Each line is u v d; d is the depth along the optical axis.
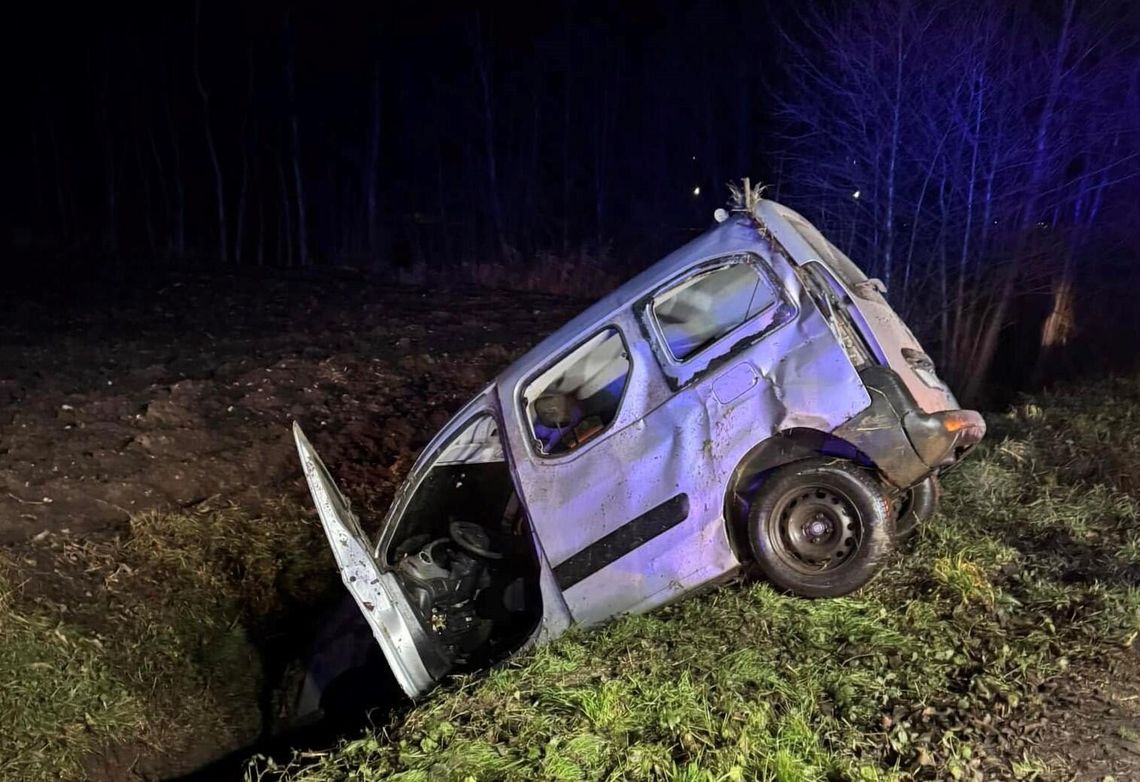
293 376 11.17
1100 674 4.37
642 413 5.20
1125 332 13.90
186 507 8.30
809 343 5.00
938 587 5.07
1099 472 6.70
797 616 4.91
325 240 22.14
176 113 21.56
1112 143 13.22
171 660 6.72
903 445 4.89
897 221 12.95
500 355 12.24
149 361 11.50
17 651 6.10
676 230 19.67
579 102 21.84
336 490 5.75
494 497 6.63
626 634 4.92
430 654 5.59
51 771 5.57
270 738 6.34
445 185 22.11
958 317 12.71
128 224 22.02
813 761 3.83
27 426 9.22
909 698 4.27
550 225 21.59
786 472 5.04
